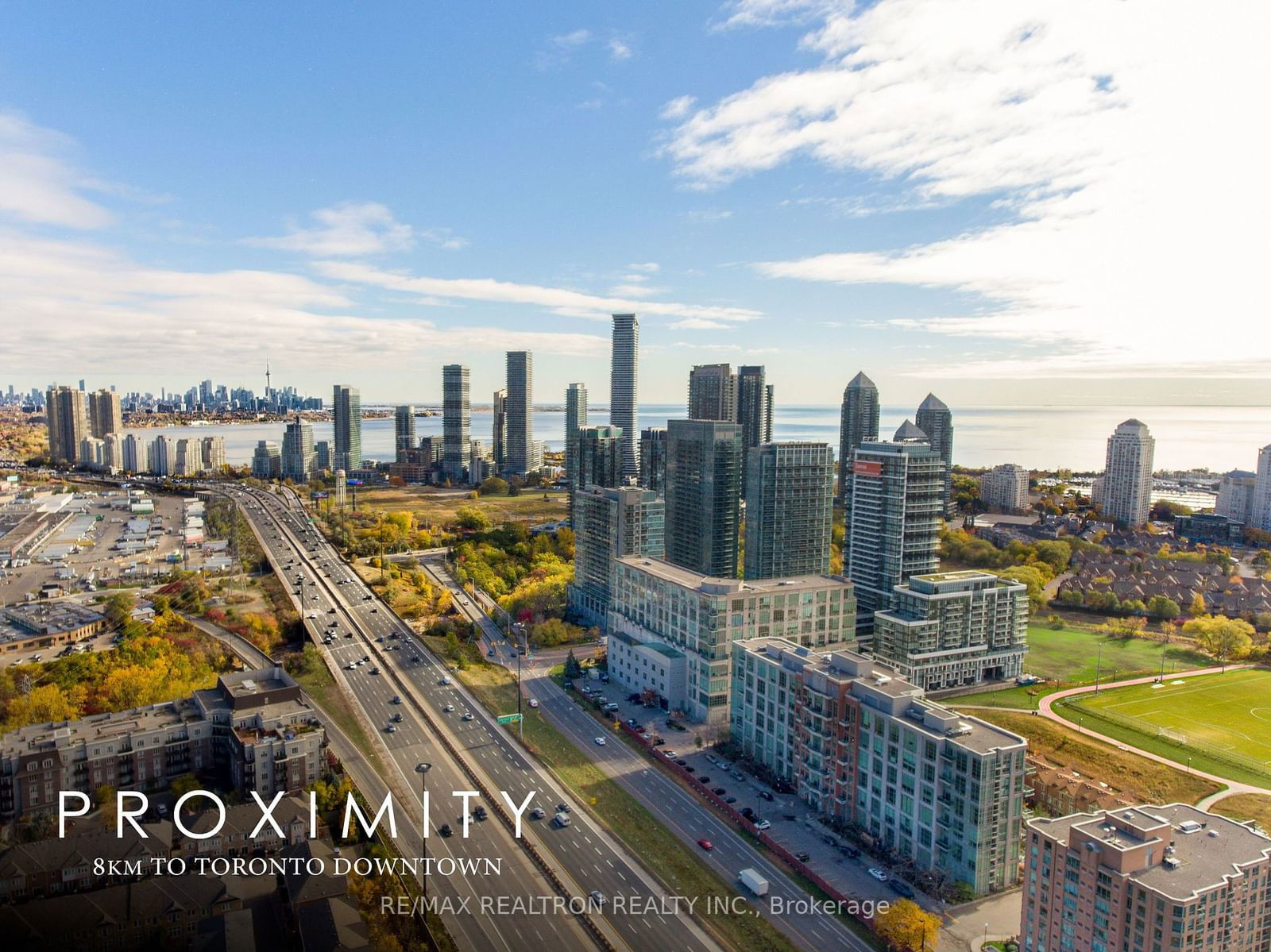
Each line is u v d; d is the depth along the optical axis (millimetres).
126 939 183875
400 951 179375
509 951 187875
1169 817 188250
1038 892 182125
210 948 183625
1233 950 165250
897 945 188125
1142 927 161500
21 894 198500
